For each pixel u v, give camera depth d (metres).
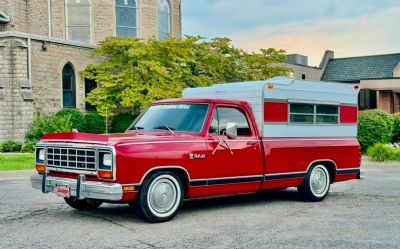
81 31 31.44
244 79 27.62
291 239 6.73
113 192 7.14
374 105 39.84
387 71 39.16
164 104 9.12
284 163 9.34
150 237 6.80
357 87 10.91
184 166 7.87
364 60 41.44
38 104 24.36
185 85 26.02
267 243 6.51
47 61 24.78
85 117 25.86
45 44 24.58
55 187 7.91
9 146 22.48
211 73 26.81
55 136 8.07
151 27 33.50
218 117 8.55
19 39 23.36
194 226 7.52
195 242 6.55
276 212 8.73
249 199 10.22
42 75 24.55
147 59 25.31
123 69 26.41
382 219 8.12
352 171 10.71
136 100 24.23
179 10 36.38
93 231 7.16
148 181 7.51
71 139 7.77
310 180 9.84
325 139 10.22
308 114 9.88
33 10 31.97
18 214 8.47
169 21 35.44
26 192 11.08
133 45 25.64
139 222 7.77
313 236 6.91
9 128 23.19
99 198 7.24
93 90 25.55
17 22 31.88
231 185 8.57
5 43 23.17
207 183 8.19
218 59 26.78
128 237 6.80
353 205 9.52
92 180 7.48
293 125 9.58
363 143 22.23
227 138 8.52
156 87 24.59
